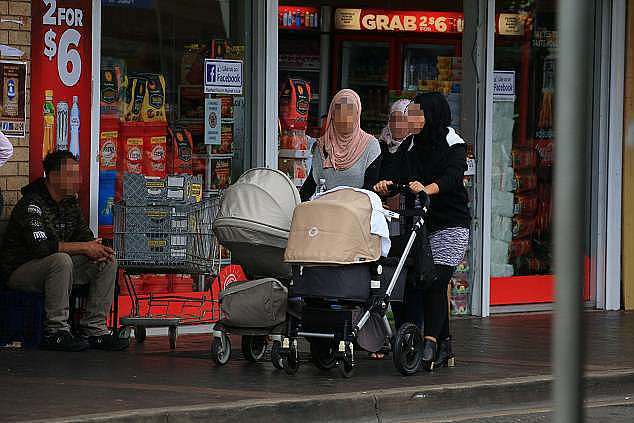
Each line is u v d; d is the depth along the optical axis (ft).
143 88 83.87
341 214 62.54
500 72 99.81
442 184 66.08
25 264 73.82
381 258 64.18
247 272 70.54
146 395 57.98
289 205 67.62
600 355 77.46
